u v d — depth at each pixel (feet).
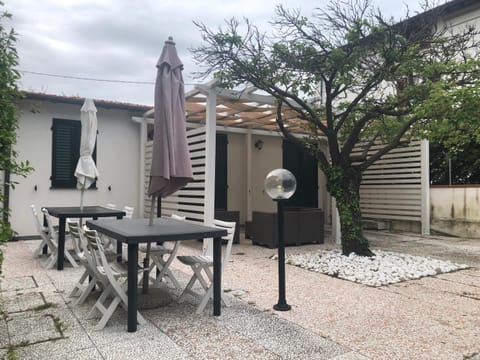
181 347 9.43
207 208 21.98
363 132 23.34
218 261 11.81
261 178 37.73
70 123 28.45
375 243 26.78
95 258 11.61
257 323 11.09
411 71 18.53
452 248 24.73
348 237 20.44
